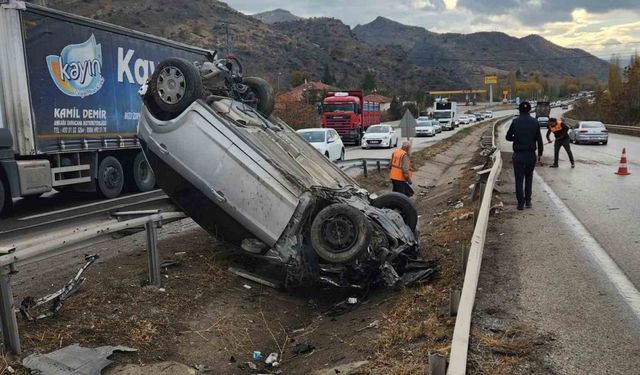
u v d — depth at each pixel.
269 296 6.99
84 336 5.11
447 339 4.46
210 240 8.74
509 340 4.45
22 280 6.66
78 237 5.27
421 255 7.77
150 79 7.15
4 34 10.37
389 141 33.72
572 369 3.96
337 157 22.66
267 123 8.21
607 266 6.47
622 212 9.91
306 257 6.72
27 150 10.77
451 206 12.35
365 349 4.83
